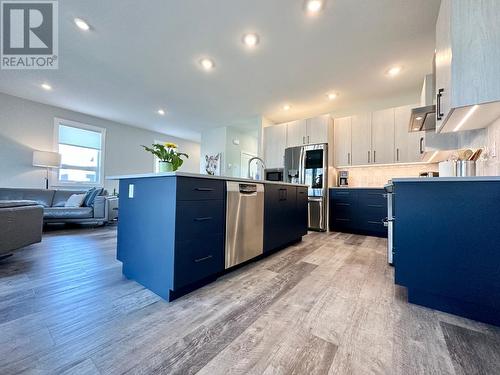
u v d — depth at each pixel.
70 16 2.21
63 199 4.30
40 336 1.02
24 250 2.50
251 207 2.02
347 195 3.95
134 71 3.19
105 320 1.16
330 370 0.85
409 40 2.42
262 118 5.00
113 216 4.36
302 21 2.18
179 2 1.99
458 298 1.24
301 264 2.13
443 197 1.30
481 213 1.20
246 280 1.73
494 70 1.20
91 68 3.14
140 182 1.65
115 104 4.49
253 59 2.83
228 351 0.94
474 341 1.03
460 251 1.25
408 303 1.39
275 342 1.01
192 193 1.46
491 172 1.63
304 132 4.44
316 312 1.27
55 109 4.69
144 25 2.29
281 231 2.52
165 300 1.38
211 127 6.08
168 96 4.04
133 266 1.68
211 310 1.27
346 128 4.20
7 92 4.03
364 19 2.14
